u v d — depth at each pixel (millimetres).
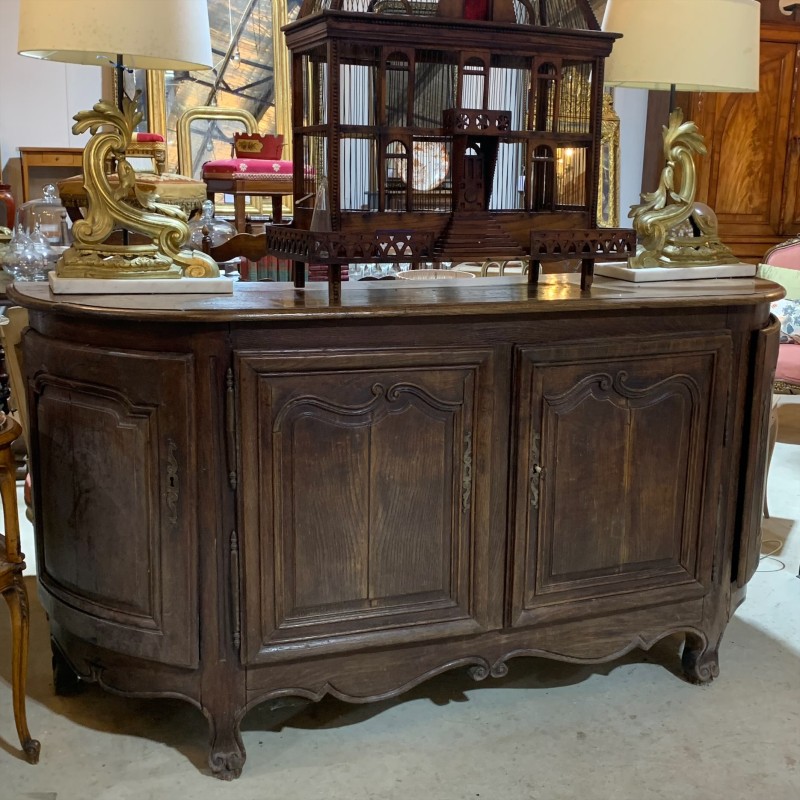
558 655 2203
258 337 1832
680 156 2496
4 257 4004
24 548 3213
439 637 2068
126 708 2246
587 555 2168
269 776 1996
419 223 2100
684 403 2188
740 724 2215
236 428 1841
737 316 2201
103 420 1911
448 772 2018
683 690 2363
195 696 1965
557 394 2047
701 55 2365
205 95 6605
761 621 2750
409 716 2232
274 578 1936
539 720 2223
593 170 2242
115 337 1870
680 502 2242
